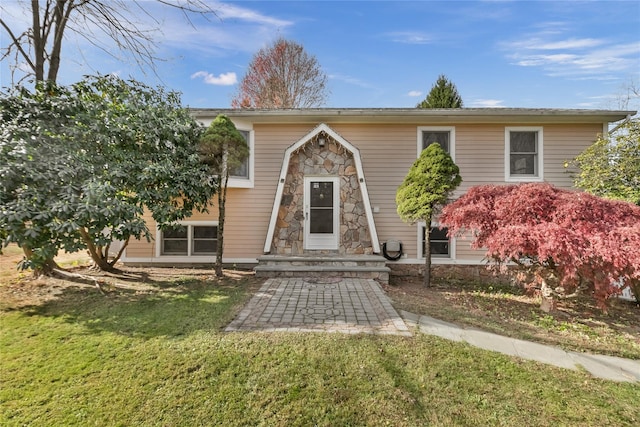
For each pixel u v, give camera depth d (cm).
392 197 782
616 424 229
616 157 655
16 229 397
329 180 766
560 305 547
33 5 596
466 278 753
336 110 746
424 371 287
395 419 230
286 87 2089
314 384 264
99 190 449
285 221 759
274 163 790
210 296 504
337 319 404
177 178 586
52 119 510
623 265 370
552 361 322
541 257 417
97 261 666
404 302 498
